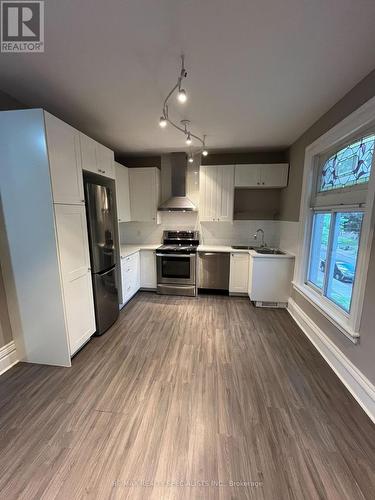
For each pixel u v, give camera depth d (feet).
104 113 8.14
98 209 8.66
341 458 4.45
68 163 6.92
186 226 14.79
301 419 5.30
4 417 5.36
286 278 11.30
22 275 6.84
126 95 6.89
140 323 10.05
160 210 13.88
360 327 5.92
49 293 6.83
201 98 7.08
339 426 5.13
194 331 9.36
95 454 4.51
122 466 4.29
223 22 4.20
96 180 10.04
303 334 9.12
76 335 7.58
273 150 13.11
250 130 9.83
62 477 4.12
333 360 7.06
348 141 7.04
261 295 11.64
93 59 5.26
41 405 5.70
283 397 5.94
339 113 7.18
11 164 6.21
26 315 7.06
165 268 13.33
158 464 4.33
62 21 4.20
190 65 5.50
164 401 5.82
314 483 4.04
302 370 6.99
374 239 5.49
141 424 5.17
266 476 4.14
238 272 12.89
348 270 7.00
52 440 4.80
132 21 4.18
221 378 6.64
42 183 6.19
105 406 5.67
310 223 9.61
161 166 14.33
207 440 4.80
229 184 13.03
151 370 7.00
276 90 6.64
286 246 12.22
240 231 14.42
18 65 5.44
